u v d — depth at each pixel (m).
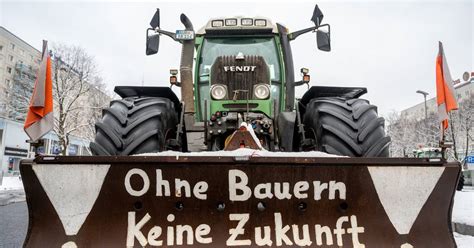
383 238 2.00
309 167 1.98
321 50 4.20
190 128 3.72
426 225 2.02
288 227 1.98
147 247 1.92
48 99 2.03
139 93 3.34
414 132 28.27
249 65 3.45
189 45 3.91
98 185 1.95
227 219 1.97
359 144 2.65
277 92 4.18
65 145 22.61
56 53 23.56
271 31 4.30
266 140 3.30
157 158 1.93
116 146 2.56
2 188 16.19
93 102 26.88
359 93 3.43
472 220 5.11
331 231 1.99
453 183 2.05
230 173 1.97
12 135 25.12
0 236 5.11
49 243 1.91
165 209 1.96
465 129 21.09
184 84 3.83
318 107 2.96
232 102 3.40
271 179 1.98
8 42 46.72
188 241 1.94
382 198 2.02
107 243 1.92
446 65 2.29
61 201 1.94
